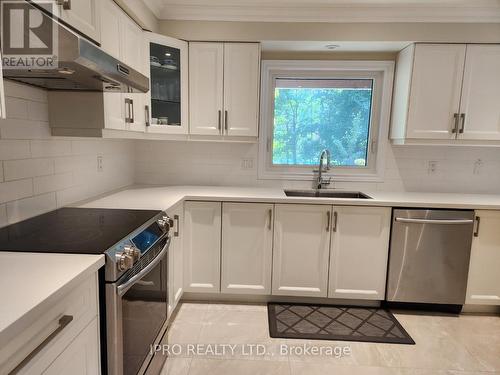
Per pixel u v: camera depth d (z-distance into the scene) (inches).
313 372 71.3
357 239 95.0
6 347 27.6
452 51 96.3
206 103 101.8
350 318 93.0
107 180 96.7
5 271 38.4
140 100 87.4
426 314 96.3
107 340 45.9
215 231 96.1
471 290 94.9
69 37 42.2
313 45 102.3
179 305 98.4
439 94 98.6
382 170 115.5
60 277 36.7
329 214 94.1
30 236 52.0
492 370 72.7
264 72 112.4
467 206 90.7
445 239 92.5
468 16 93.6
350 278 96.8
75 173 79.7
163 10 96.0
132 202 81.7
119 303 46.2
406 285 95.3
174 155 116.3
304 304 100.5
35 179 65.4
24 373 30.1
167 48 95.8
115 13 72.7
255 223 95.7
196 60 100.0
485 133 98.8
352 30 97.0
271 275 97.9
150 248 57.5
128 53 80.0
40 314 31.1
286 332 85.4
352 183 117.4
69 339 37.4
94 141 88.4
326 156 116.9
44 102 67.2
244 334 84.4
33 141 64.4
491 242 92.8
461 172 113.4
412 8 92.9
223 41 99.1
